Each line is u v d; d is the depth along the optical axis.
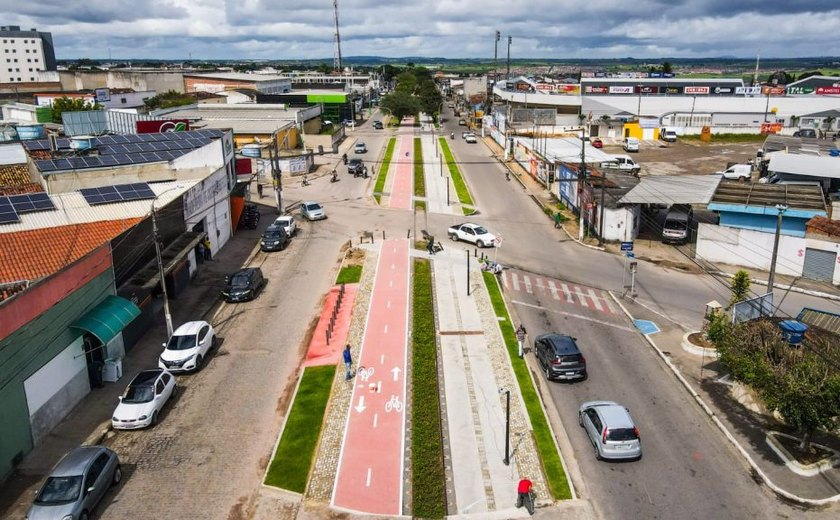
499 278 45.97
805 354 26.08
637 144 98.81
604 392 30.25
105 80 148.62
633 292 43.00
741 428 27.08
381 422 27.56
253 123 99.12
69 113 69.88
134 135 55.81
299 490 23.20
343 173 85.69
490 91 187.38
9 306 24.00
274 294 42.78
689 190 53.12
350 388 30.31
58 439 26.31
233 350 34.59
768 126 112.81
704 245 49.81
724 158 93.25
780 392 23.75
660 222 59.88
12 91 128.62
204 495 23.03
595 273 47.03
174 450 25.70
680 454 25.42
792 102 126.00
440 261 49.50
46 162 47.03
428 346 34.50
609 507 22.38
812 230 45.09
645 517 21.88
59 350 27.59
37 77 172.12
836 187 65.06
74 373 28.84
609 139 112.19
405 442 26.14
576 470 24.47
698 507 22.36
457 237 55.16
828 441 25.86
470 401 29.22
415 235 56.62
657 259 50.22
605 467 24.66
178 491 23.23
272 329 37.25
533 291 43.47
